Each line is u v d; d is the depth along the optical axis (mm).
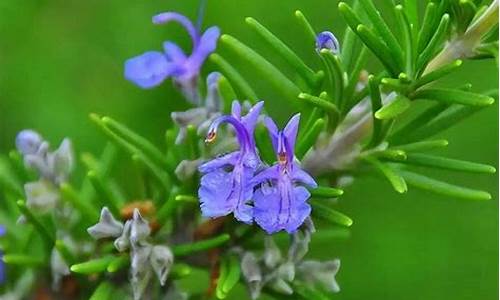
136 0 313
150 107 301
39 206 180
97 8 313
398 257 299
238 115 161
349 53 176
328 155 175
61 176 182
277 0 311
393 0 168
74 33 311
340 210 300
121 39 310
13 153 185
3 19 305
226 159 160
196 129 174
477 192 169
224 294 168
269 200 159
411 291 299
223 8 310
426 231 302
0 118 300
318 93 171
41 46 308
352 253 299
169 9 311
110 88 305
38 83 303
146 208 179
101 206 187
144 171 181
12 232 193
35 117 299
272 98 301
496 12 168
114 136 178
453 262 301
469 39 170
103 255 179
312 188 166
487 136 306
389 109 162
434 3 167
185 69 180
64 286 183
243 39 308
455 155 306
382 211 302
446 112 173
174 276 174
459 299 299
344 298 299
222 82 172
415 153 176
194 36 181
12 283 187
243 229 178
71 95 303
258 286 171
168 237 178
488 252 302
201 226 178
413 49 165
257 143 170
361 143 175
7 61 305
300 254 171
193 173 174
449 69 163
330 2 312
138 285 171
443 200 304
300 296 172
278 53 170
